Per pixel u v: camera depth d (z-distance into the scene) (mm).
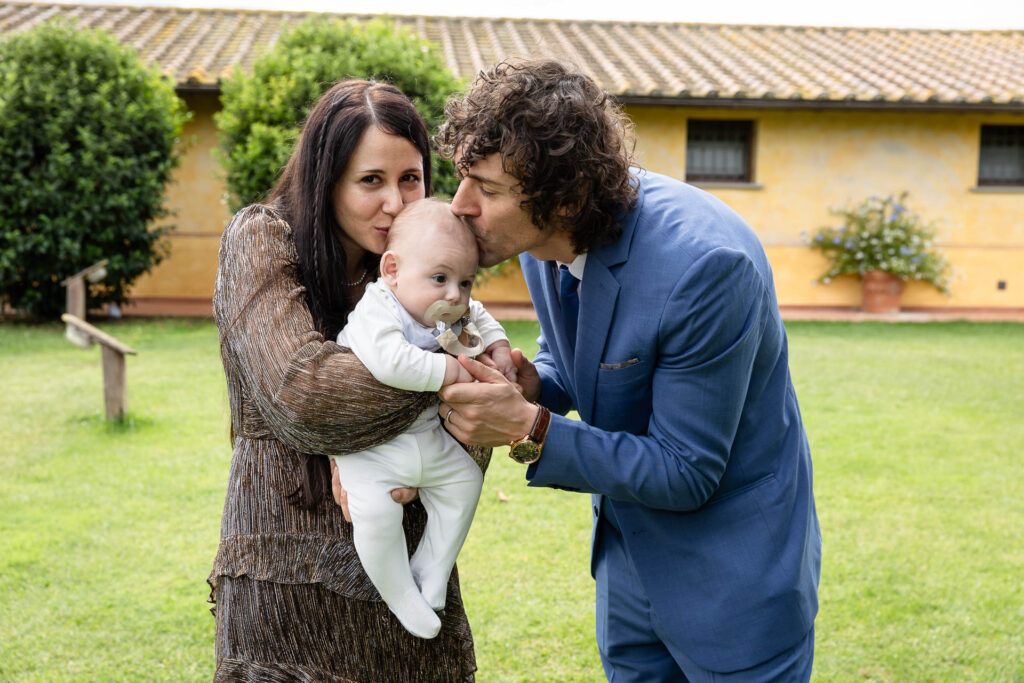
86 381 7461
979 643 3406
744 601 1979
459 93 1890
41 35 10273
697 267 1759
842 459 5691
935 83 13719
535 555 4234
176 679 3158
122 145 10344
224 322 1744
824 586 3891
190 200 12734
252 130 9875
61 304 10852
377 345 1676
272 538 1806
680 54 14867
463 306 1815
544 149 1673
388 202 1810
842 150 13742
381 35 10320
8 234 10039
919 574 4012
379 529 1766
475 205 1798
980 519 4680
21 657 3258
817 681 3143
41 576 3896
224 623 1838
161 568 4016
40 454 5512
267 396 1675
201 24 14641
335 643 1820
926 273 13492
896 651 3348
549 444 1798
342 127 1766
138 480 5098
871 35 16812
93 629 3479
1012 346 10211
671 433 1841
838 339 10656
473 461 1913
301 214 1801
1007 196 14039
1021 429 6430
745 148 13828
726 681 2008
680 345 1796
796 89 12992
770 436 2012
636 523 2084
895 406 7105
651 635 2283
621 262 1850
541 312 2246
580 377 1977
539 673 3232
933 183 13938
